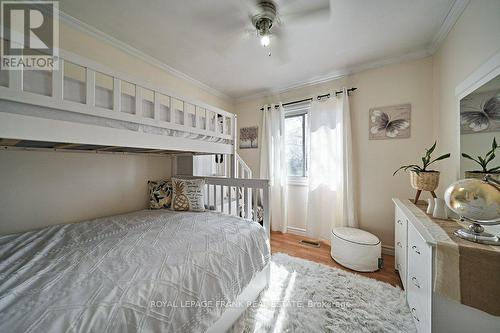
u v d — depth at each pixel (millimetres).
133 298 767
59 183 1676
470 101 1350
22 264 933
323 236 2738
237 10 1537
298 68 2496
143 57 2184
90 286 772
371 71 2418
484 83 1198
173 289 889
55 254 1035
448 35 1738
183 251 1113
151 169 2422
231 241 1350
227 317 1192
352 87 2551
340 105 2559
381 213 2373
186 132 1642
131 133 1247
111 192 2033
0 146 1383
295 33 1817
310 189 2779
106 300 721
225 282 1127
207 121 1846
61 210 1684
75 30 1688
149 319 770
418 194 1752
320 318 1326
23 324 591
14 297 685
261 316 1352
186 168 2541
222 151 2053
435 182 1622
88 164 1858
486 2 1215
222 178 2180
